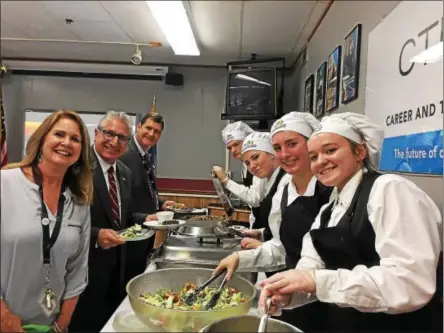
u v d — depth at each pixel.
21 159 1.06
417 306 0.79
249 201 2.00
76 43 1.39
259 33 1.93
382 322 0.90
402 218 0.84
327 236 0.96
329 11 1.83
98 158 1.51
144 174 1.94
